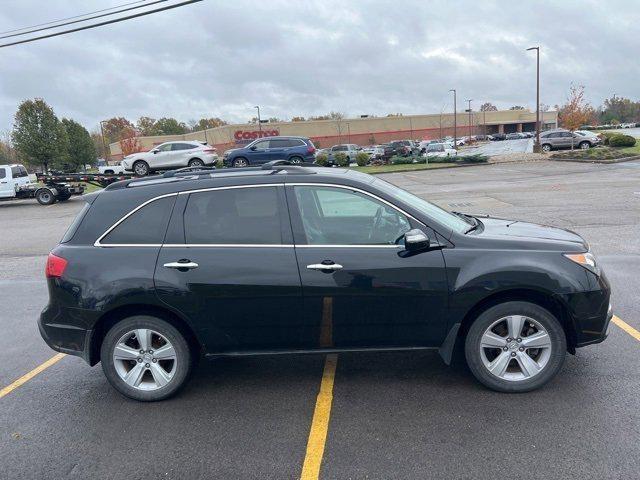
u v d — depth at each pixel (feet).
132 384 13.52
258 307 12.94
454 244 12.89
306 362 15.65
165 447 11.52
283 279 12.78
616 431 11.23
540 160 104.27
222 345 13.33
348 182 13.26
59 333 13.46
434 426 11.78
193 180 13.62
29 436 12.25
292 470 10.51
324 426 12.02
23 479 10.64
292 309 12.94
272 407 13.03
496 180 72.08
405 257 12.76
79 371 15.97
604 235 30.96
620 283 21.43
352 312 12.90
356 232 13.08
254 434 11.85
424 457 10.68
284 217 13.12
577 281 12.60
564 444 10.86
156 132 378.94
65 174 75.51
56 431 12.42
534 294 12.92
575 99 166.09
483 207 45.27
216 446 11.46
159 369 13.44
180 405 13.37
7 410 13.57
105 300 12.98
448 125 295.48
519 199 49.60
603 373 13.87
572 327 12.94
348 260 12.75
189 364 13.55
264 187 13.33
